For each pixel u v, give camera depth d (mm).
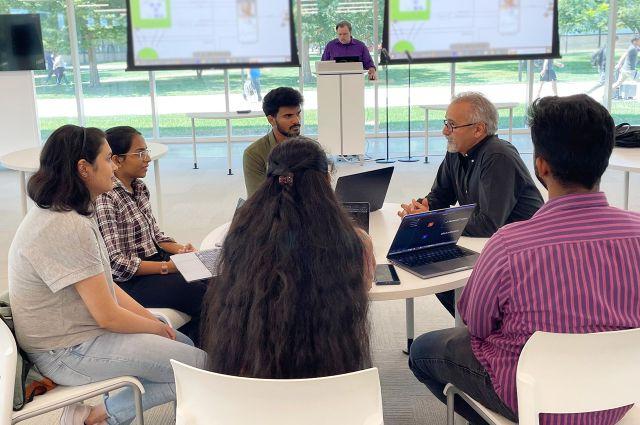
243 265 1270
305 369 1240
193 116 6949
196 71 8914
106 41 8633
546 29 7895
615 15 8414
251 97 9055
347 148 6832
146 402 1864
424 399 2461
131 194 2484
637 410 1506
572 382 1321
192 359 1779
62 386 1752
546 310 1332
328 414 1199
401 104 9047
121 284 2330
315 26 8633
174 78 8914
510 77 8852
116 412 1893
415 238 1968
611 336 1267
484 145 2395
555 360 1303
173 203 5719
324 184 1327
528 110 1454
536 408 1331
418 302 3387
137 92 8875
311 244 1254
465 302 1554
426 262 1951
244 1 7996
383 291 1731
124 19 8547
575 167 1315
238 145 8922
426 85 8945
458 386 1632
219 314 1292
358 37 8656
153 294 2289
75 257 1645
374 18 8562
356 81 6645
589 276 1316
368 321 1331
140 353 1736
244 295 1249
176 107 9039
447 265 1918
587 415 1372
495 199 2279
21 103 7895
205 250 2145
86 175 1692
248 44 8109
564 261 1321
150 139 9062
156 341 1772
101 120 8906
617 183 5949
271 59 8156
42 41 7805
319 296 1235
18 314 1688
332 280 1247
